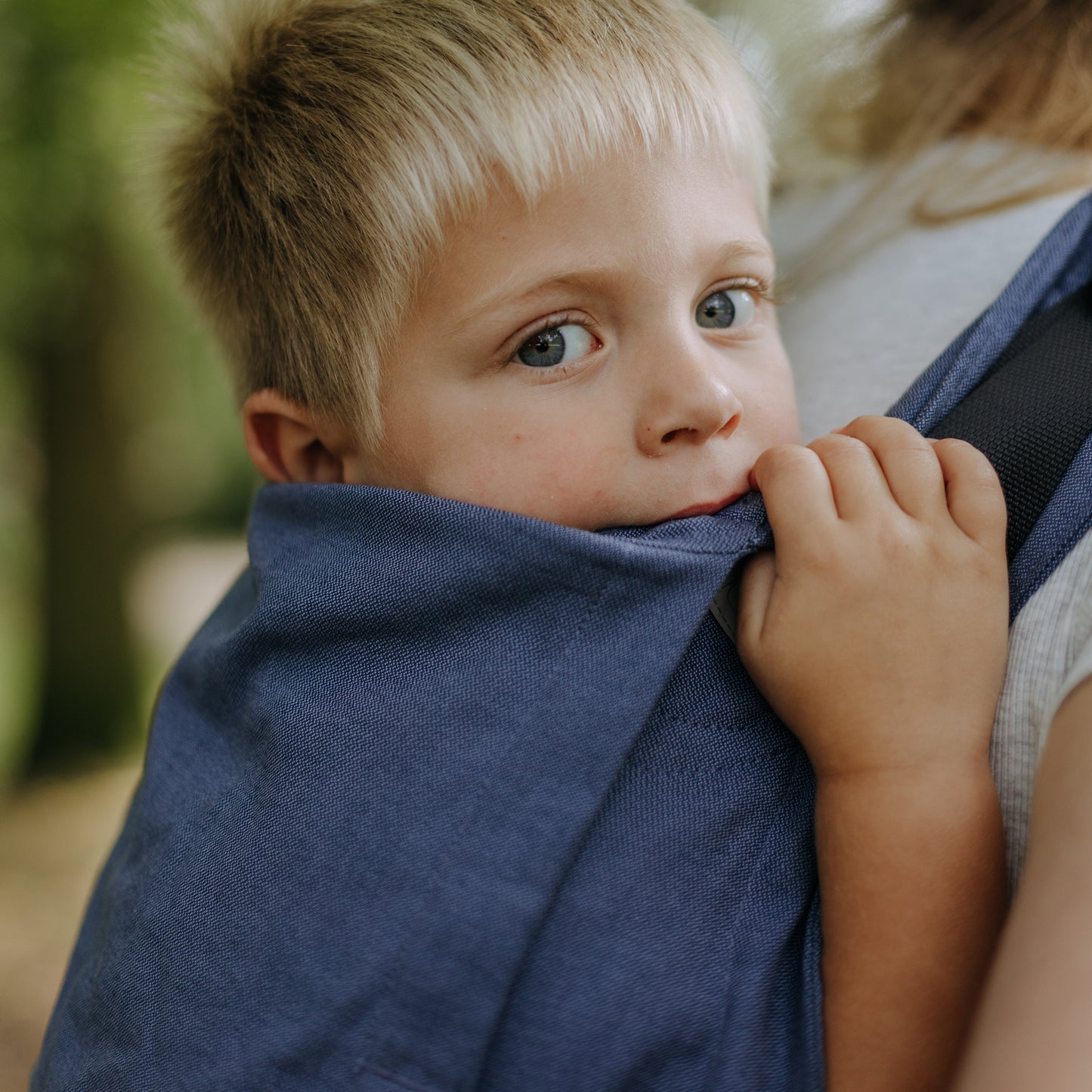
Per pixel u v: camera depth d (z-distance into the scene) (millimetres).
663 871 787
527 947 763
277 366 1152
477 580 847
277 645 929
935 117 1244
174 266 1357
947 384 922
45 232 5500
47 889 5078
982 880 743
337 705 860
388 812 803
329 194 1040
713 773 821
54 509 6824
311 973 780
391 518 901
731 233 985
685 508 933
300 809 830
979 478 832
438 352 985
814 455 877
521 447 958
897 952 743
